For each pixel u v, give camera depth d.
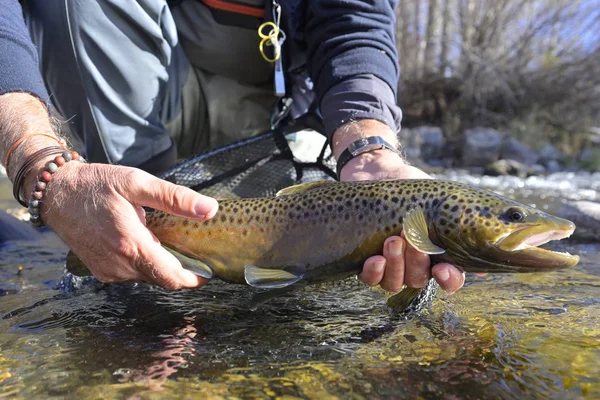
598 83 3.17
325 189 0.54
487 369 0.40
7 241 0.89
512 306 0.54
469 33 3.32
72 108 0.75
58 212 0.49
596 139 3.05
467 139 2.75
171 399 0.36
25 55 0.58
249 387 0.37
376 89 0.68
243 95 0.90
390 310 0.53
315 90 0.76
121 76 0.73
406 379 0.38
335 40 0.73
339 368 0.40
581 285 0.62
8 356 0.42
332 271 0.52
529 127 3.02
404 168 0.58
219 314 0.53
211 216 0.47
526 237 0.48
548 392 0.37
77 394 0.36
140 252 0.48
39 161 0.52
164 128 0.81
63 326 0.49
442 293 0.59
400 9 3.33
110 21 0.71
